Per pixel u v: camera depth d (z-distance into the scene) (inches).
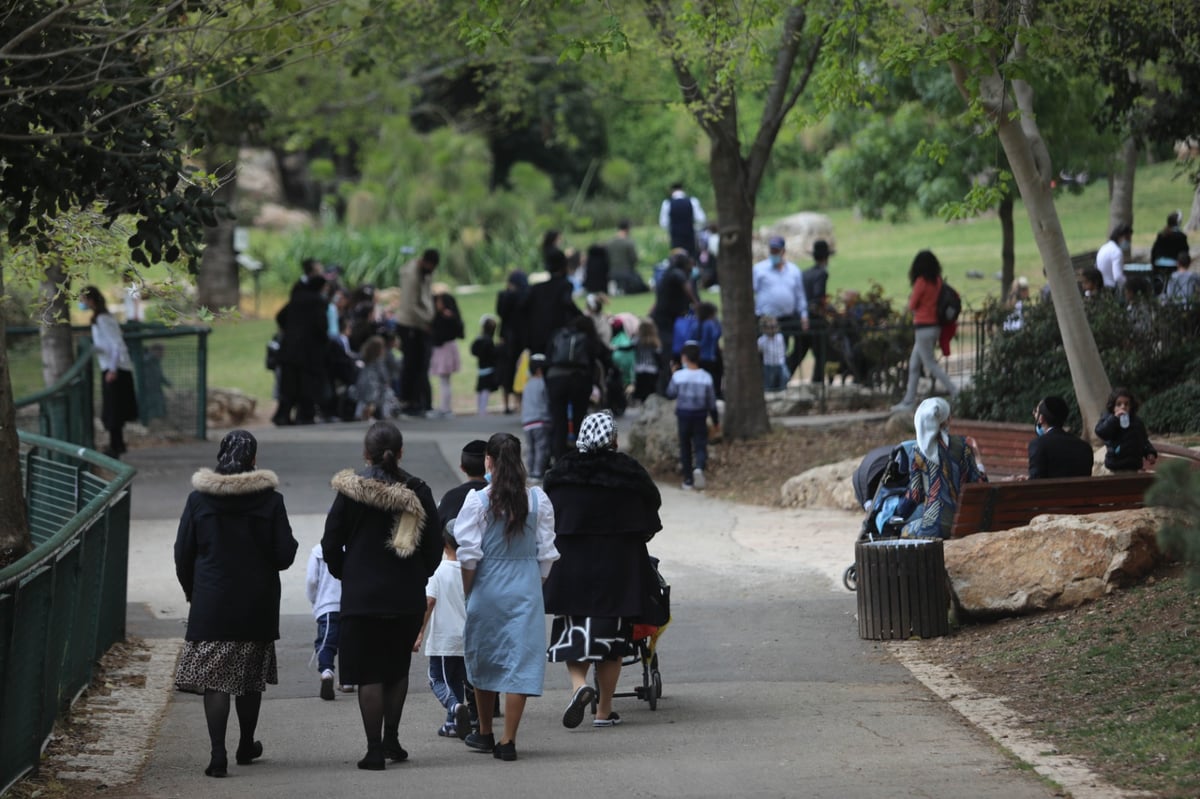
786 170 7687.0
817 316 3572.8
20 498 1541.6
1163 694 1246.3
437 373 3986.2
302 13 1473.9
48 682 1214.3
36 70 1353.3
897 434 2871.6
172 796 1088.2
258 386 4621.1
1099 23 2396.7
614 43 1753.2
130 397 3129.9
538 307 3065.9
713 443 3080.7
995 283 4522.6
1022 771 1080.8
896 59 1925.4
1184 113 2640.3
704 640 1686.8
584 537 1289.4
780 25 2869.1
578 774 1123.3
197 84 1707.7
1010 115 1982.0
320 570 1471.5
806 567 2119.8
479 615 1206.9
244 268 6565.0
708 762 1150.3
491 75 3757.4
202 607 1182.3
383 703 1201.4
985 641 1571.1
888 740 1208.2
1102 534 1625.2
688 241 5157.5
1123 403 1881.2
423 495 1193.4
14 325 3799.2
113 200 1417.3
